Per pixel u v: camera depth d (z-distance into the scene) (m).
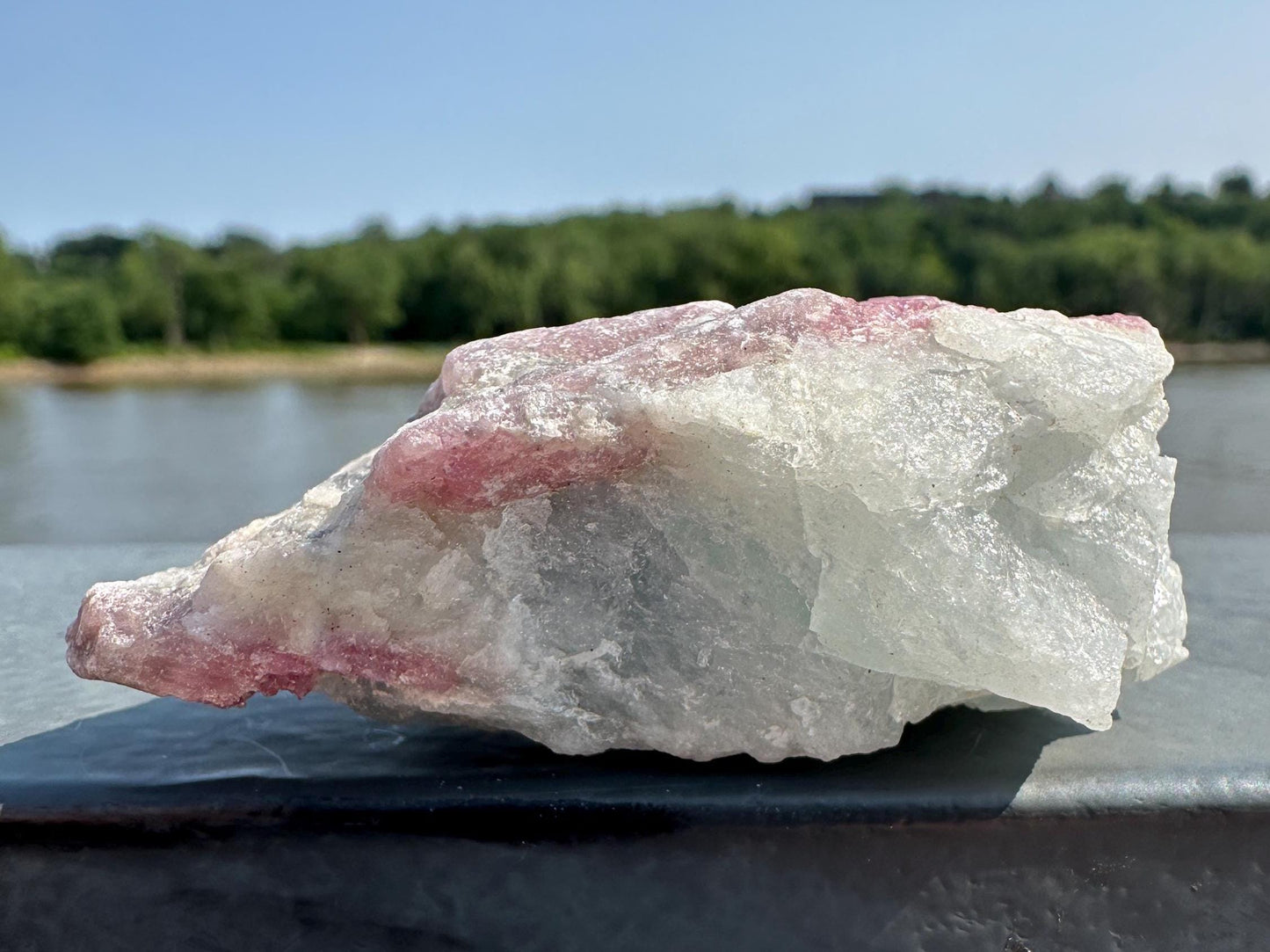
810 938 0.08
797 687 0.08
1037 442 0.08
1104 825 0.08
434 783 0.08
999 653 0.07
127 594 0.08
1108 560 0.08
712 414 0.07
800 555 0.08
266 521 0.09
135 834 0.08
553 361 0.09
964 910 0.08
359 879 0.08
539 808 0.08
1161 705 0.09
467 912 0.08
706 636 0.08
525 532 0.08
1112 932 0.08
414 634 0.08
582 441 0.07
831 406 0.08
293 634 0.08
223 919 0.08
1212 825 0.08
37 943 0.08
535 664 0.08
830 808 0.08
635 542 0.08
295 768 0.08
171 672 0.08
